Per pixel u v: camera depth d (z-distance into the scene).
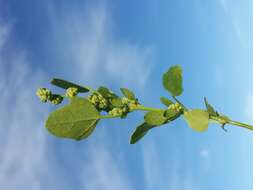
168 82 0.14
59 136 0.14
